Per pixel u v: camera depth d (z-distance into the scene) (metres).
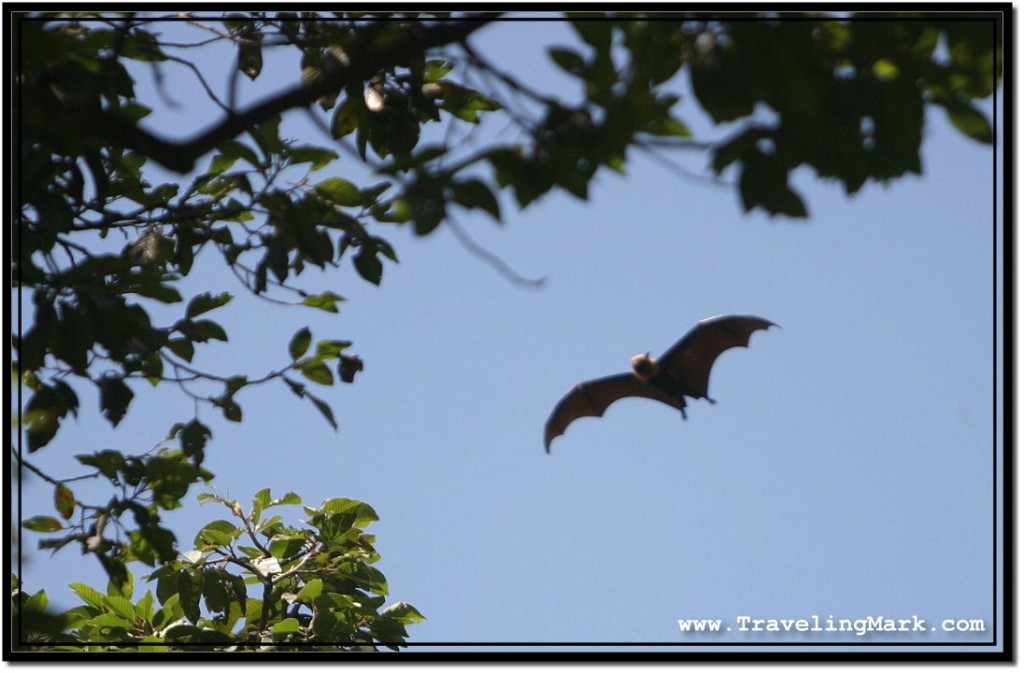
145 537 12.34
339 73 8.93
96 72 10.77
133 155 13.12
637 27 6.21
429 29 8.65
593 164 6.29
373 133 11.68
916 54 6.67
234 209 12.76
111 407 11.91
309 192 12.74
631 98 6.18
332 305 13.36
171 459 12.85
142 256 12.75
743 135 6.25
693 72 5.90
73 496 12.30
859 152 6.35
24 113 8.79
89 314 10.07
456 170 6.29
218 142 8.93
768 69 5.89
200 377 13.21
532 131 6.46
